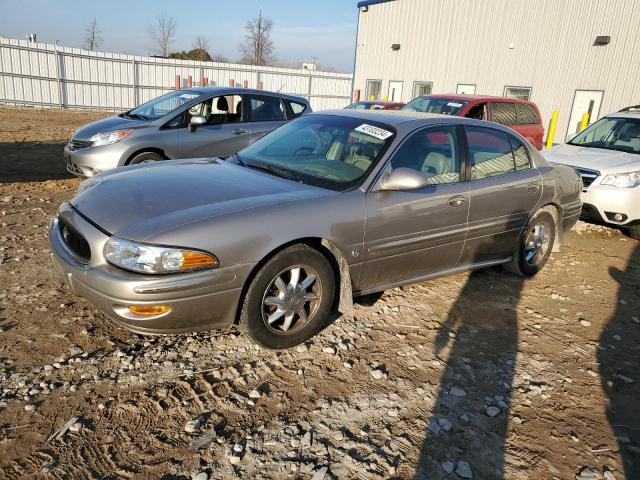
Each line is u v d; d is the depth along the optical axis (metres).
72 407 2.75
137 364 3.17
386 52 22.64
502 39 18.06
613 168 6.96
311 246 3.39
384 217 3.68
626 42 14.95
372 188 3.68
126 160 7.13
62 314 3.70
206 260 2.94
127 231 2.94
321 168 3.88
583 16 15.84
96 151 7.05
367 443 2.67
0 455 2.39
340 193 3.56
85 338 3.41
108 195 3.39
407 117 4.32
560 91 16.69
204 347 3.44
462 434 2.80
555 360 3.67
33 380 2.94
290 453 2.55
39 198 7.05
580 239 7.05
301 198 3.40
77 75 23.25
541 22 16.92
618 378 3.47
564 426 2.95
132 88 24.77
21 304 3.80
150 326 2.92
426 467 2.54
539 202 4.96
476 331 4.00
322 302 3.49
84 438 2.54
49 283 4.19
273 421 2.78
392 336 3.79
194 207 3.15
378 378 3.25
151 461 2.43
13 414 2.66
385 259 3.81
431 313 4.23
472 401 3.11
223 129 7.87
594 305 4.73
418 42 21.03
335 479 2.41
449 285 4.88
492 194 4.47
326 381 3.18
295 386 3.10
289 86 28.73
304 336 3.50
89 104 23.86
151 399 2.87
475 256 4.58
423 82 21.06
